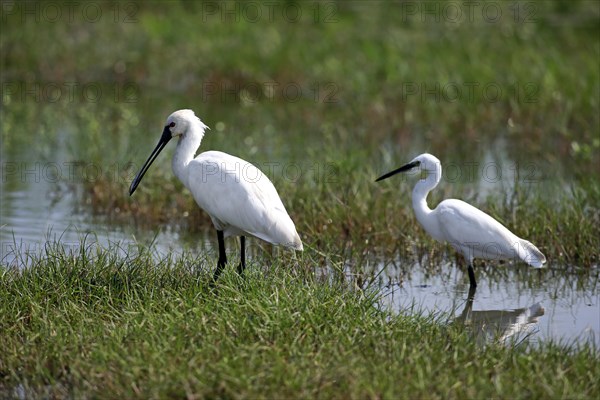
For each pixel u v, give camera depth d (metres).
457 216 12.53
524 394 8.52
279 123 21.89
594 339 10.40
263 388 8.39
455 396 8.41
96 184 16.17
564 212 14.46
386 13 30.20
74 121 21.38
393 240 13.98
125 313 9.91
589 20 30.16
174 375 8.53
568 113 20.55
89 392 8.64
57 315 9.87
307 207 14.52
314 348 9.22
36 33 26.88
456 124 21.39
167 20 27.95
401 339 9.50
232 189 11.55
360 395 8.32
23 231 14.32
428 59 24.98
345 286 11.43
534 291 12.66
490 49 25.95
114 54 25.97
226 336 9.27
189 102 23.66
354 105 22.56
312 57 25.61
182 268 11.41
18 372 9.18
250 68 24.80
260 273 11.13
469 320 11.41
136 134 19.98
